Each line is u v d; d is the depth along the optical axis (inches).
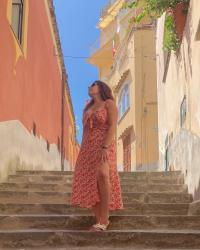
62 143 724.0
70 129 968.3
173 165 410.3
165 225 203.6
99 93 196.2
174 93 406.0
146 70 721.6
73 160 1096.8
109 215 207.3
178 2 343.3
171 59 425.1
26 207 229.5
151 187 295.3
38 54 462.9
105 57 1046.4
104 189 185.0
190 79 310.2
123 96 812.6
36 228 203.3
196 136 281.1
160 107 548.7
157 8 350.9
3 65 296.8
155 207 235.8
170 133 438.0
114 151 192.5
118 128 845.8
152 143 689.6
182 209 235.3
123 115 796.6
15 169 340.5
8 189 282.2
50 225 203.5
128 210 232.1
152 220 204.1
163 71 500.4
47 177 312.7
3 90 297.9
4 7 299.7
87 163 189.0
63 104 756.6
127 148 767.1
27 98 395.2
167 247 177.2
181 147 351.6
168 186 297.7
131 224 202.8
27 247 177.5
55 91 640.4
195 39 284.0
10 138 323.3
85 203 185.8
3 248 176.6
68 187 284.5
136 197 264.7
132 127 723.4
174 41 370.0
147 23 746.2
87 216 204.7
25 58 382.6
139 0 365.4
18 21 375.9
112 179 189.5
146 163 682.8
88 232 179.3
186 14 339.6
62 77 760.3
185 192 295.6
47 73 542.3
